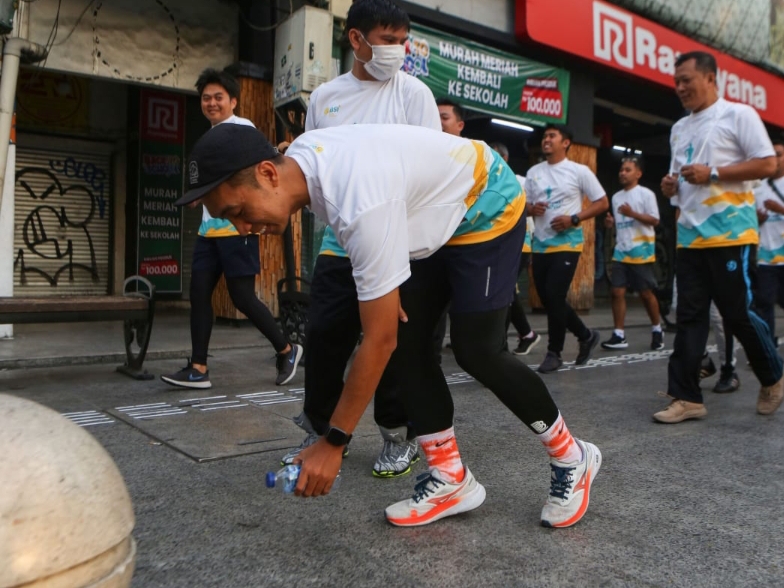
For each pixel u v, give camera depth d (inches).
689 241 150.8
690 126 155.6
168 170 378.3
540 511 97.1
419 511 90.8
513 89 372.8
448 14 342.6
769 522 94.3
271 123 304.2
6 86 208.4
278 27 289.7
